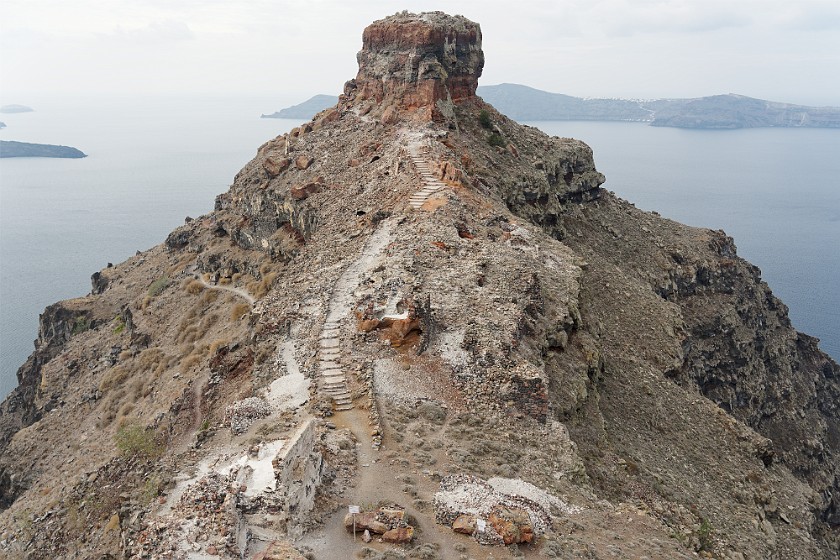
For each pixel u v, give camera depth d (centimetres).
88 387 9250
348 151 9894
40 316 12262
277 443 2959
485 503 2938
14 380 15112
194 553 2345
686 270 11781
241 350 4709
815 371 13138
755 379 11194
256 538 2475
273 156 10650
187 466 3244
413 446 3412
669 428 6288
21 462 8244
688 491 5091
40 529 4141
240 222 10625
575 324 5659
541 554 2708
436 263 5450
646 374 7206
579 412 4838
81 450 7456
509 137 11838
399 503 2916
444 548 2652
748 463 6488
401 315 4391
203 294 9694
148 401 7644
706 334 10994
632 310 8894
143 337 9650
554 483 3419
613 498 4062
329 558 2527
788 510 6097
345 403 3747
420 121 9850
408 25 10600
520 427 3834
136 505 3081
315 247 6925
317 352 4238
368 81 11300
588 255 10700
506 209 7938
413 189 7225
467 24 11731
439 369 4147
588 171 12900
